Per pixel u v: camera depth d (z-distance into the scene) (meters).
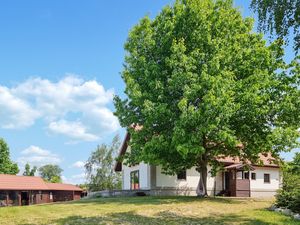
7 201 52.56
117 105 30.09
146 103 26.27
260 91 28.05
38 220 18.12
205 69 26.14
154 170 37.31
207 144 29.94
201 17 27.98
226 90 25.69
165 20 29.42
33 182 59.28
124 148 45.41
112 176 64.06
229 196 40.03
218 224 18.27
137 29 29.97
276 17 15.73
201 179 31.05
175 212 21.33
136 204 24.31
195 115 24.75
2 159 73.38
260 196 43.28
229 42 28.70
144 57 28.50
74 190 66.31
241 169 39.91
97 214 20.06
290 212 21.97
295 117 28.56
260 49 28.59
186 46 28.02
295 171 28.78
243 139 29.31
